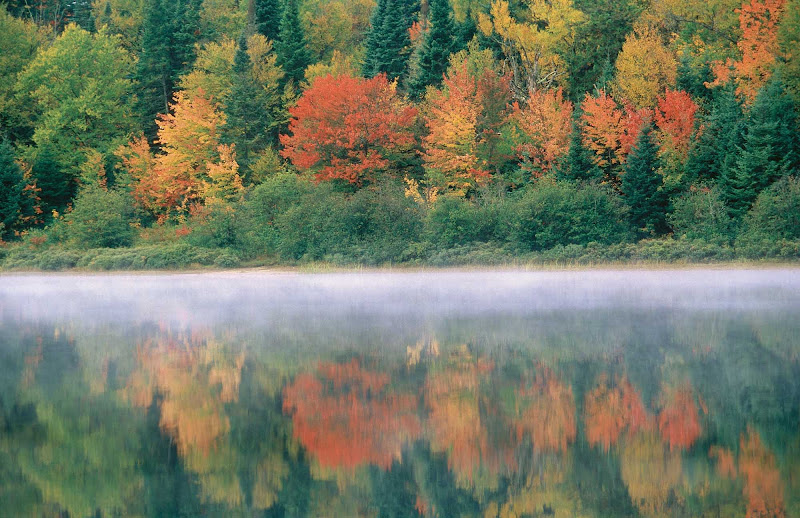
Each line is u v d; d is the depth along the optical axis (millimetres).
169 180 50281
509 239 37562
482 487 7582
